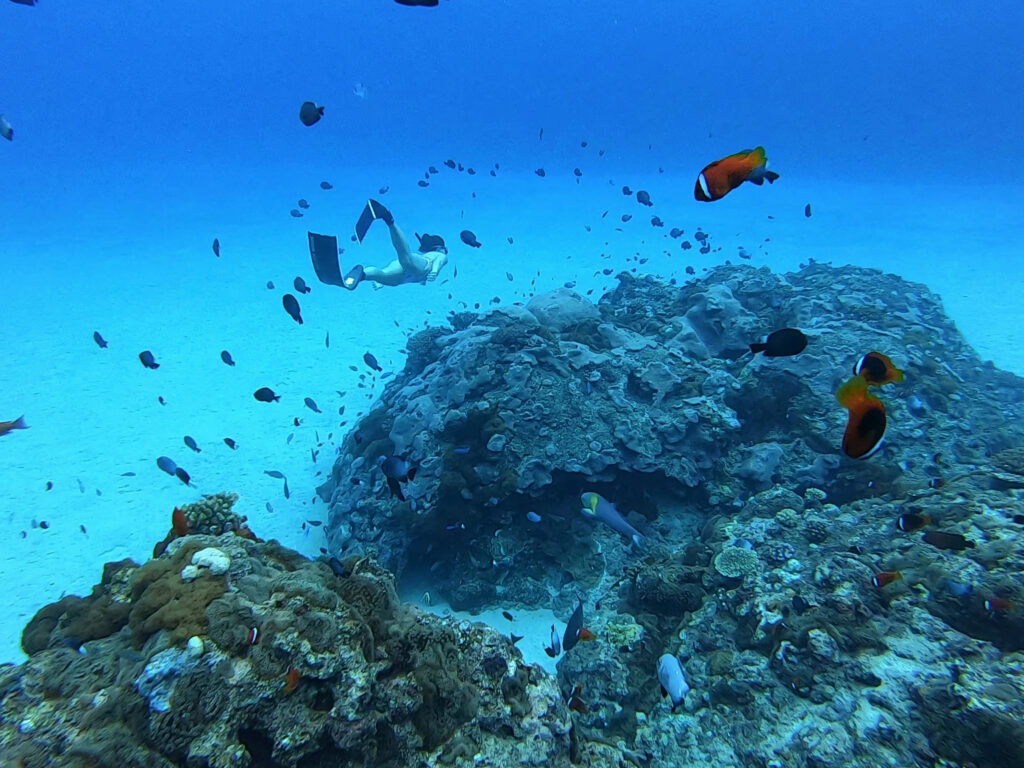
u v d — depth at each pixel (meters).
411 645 3.68
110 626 3.62
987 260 26.55
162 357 17.45
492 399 9.37
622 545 8.75
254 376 16.31
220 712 2.88
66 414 13.89
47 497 10.65
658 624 6.93
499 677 4.06
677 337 12.05
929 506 6.39
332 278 10.80
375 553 8.66
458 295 23.77
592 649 6.75
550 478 8.79
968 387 11.39
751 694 5.30
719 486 9.23
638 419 9.44
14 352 17.42
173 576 3.43
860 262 26.83
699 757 5.16
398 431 9.55
